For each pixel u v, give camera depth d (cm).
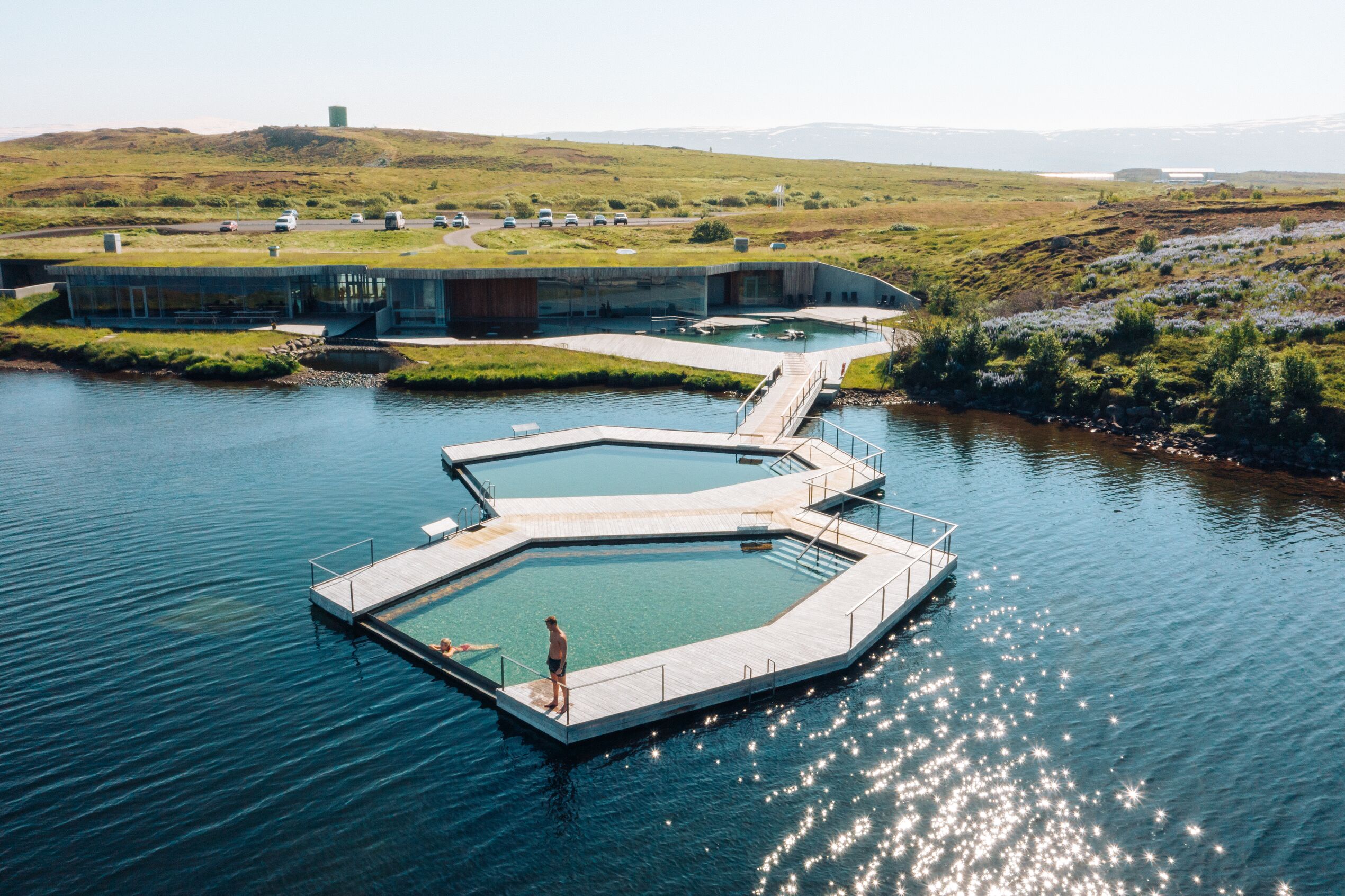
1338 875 2025
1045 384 6156
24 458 4709
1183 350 6197
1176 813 2227
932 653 2969
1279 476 4838
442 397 6153
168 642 2920
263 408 5756
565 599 3219
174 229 11788
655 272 8381
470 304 8225
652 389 6512
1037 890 1986
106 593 3238
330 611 3089
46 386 6325
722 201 17712
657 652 2834
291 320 8006
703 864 2047
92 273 7881
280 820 2155
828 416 5944
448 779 2312
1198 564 3659
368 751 2414
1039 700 2705
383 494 4228
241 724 2514
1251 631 3120
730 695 2652
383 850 2067
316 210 14862
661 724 2556
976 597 3362
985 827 2177
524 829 2148
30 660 2808
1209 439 5331
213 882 1964
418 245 10712
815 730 2550
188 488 4284
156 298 7981
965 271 9394
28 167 18088
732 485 4372
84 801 2206
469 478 4409
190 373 6619
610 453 4903
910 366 6719
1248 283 7144
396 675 2766
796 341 7500
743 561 3559
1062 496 4438
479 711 2597
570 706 2502
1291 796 2286
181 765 2344
